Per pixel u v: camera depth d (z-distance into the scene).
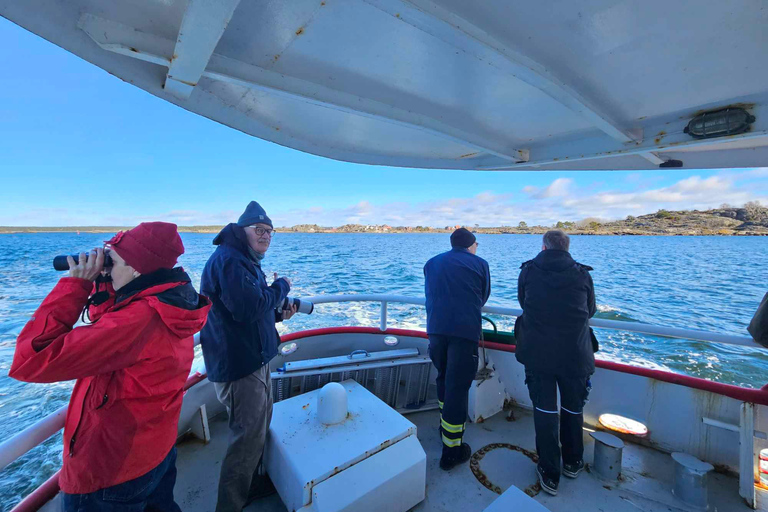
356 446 1.84
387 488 1.78
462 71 1.65
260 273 1.88
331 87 1.81
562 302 2.06
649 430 2.47
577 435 2.15
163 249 1.20
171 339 1.23
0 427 5.12
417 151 2.94
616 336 9.49
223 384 1.77
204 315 1.34
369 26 1.36
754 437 2.03
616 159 2.75
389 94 1.90
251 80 1.62
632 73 1.57
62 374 1.02
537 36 1.34
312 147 2.65
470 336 2.26
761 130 1.77
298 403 2.27
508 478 2.20
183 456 2.37
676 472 2.05
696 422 2.31
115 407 1.14
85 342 1.02
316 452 1.80
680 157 2.56
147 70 1.58
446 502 2.00
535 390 2.16
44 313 1.04
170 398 1.27
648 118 2.04
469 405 2.83
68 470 1.14
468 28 1.29
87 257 1.12
